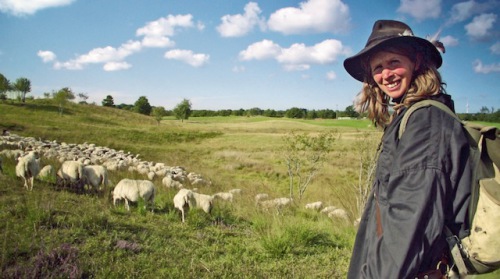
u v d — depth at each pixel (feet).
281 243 20.67
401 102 4.86
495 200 3.90
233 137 187.42
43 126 165.37
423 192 3.86
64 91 230.27
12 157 49.37
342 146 116.26
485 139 4.21
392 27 4.94
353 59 5.77
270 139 174.09
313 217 34.63
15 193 27.53
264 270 17.79
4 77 248.93
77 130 167.53
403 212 3.93
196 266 17.54
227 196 41.98
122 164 66.95
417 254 3.79
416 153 4.06
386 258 3.94
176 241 21.65
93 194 32.45
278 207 36.65
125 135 169.07
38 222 20.20
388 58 4.82
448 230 4.10
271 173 93.81
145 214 27.66
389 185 4.16
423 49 4.74
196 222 26.04
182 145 160.76
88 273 15.44
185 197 28.43
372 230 4.71
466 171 4.09
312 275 17.29
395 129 4.56
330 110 408.87
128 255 18.06
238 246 21.65
